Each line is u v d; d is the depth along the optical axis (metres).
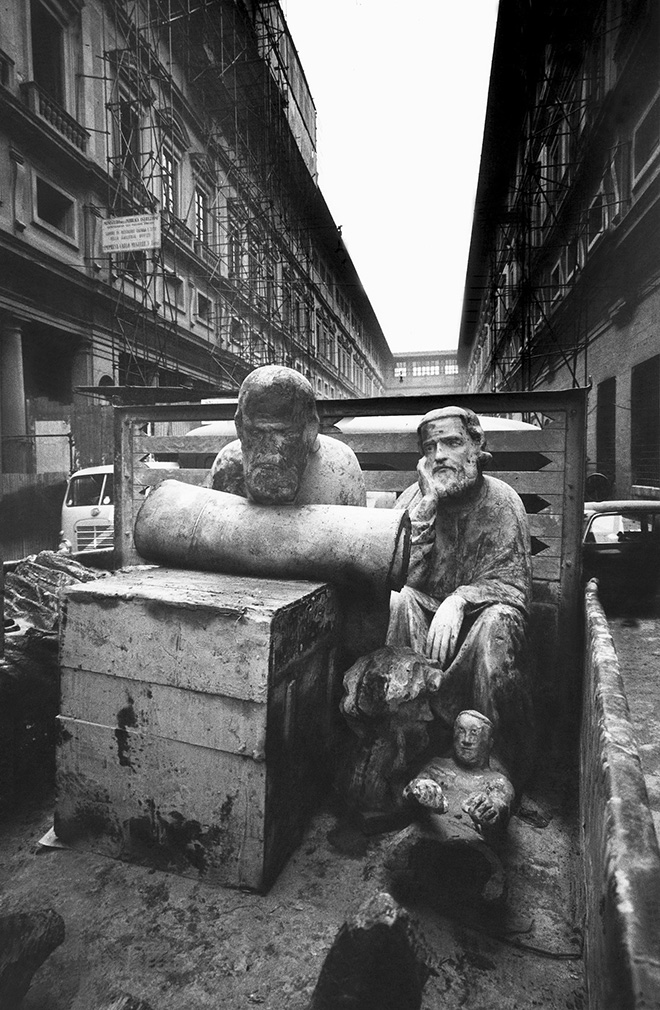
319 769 2.24
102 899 1.79
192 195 17.77
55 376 13.37
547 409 2.97
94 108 13.08
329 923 1.69
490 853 1.64
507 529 2.51
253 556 2.19
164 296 15.20
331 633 2.24
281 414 2.16
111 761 1.96
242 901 1.78
